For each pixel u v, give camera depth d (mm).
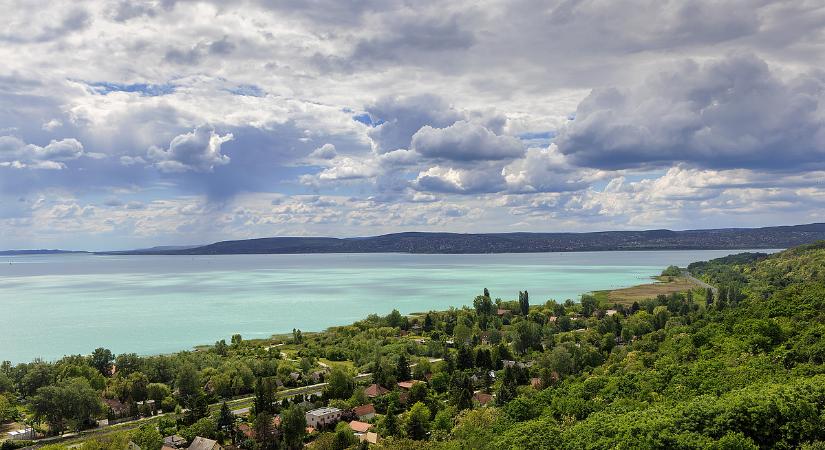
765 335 144250
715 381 115625
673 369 128625
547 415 120875
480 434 114500
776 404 84438
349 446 138000
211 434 150500
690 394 111938
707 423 85188
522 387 174000
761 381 109125
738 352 135500
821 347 121188
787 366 120375
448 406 163500
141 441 145375
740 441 77625
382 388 188000
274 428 147500
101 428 168500
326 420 159875
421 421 144750
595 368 183625
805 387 90750
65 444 152625
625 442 85812
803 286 197375
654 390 120688
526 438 101500
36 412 164750
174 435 152875
